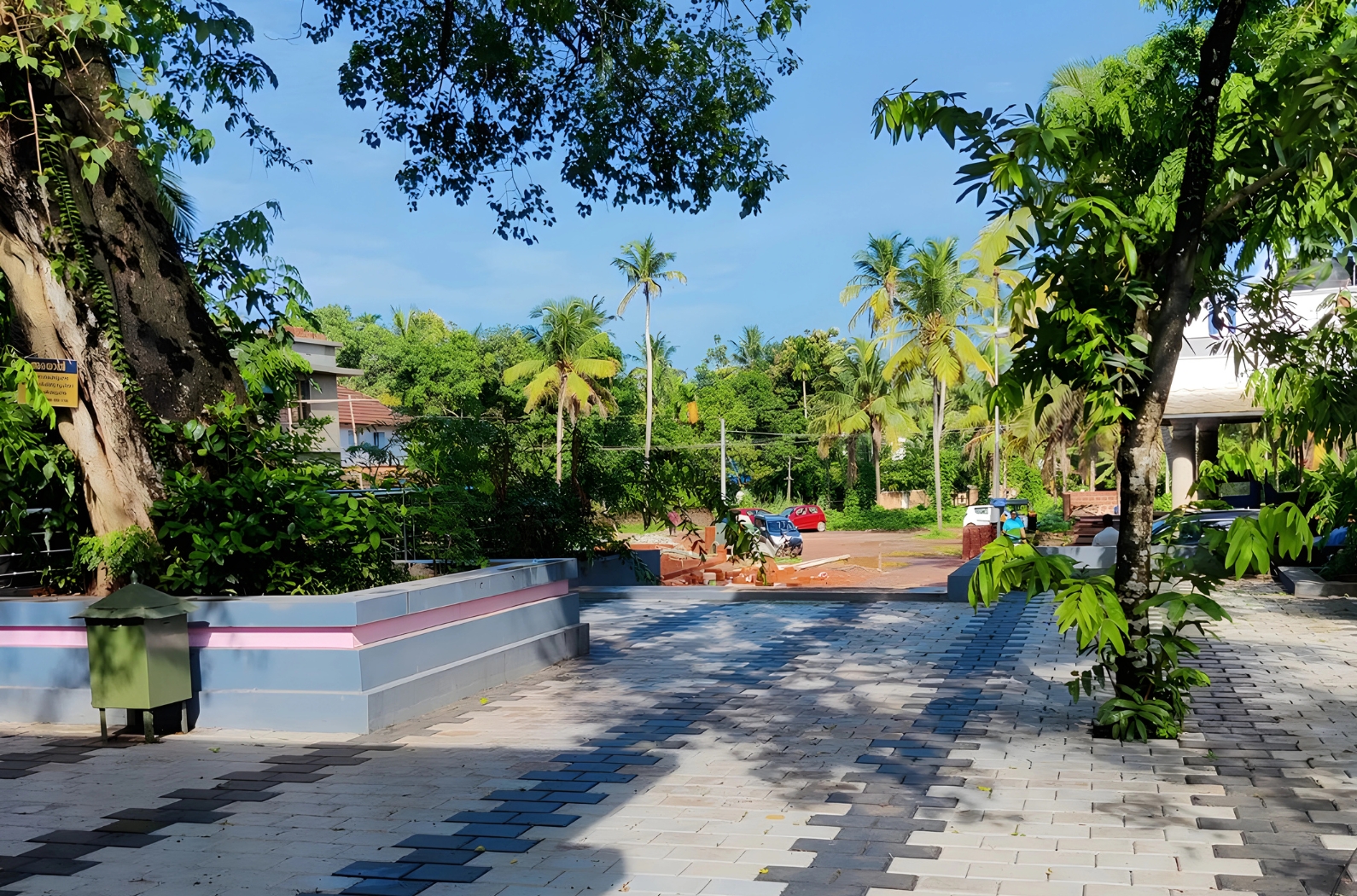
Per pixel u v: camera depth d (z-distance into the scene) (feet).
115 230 28.02
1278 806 17.12
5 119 25.88
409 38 41.78
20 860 15.64
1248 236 23.80
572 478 51.70
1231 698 25.76
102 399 26.84
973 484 203.62
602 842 16.05
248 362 31.83
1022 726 23.36
